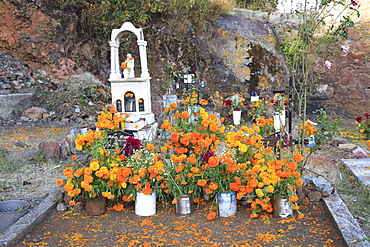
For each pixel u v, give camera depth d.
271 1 13.43
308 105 11.48
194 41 10.56
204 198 3.63
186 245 2.69
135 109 7.12
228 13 11.59
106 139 3.61
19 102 8.62
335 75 11.33
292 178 3.17
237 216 3.26
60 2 10.11
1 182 4.30
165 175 3.31
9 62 9.61
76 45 10.58
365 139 6.65
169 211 3.41
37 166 5.05
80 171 3.14
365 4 11.03
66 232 2.97
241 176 3.27
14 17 9.66
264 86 10.12
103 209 3.36
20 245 2.74
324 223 3.05
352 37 11.08
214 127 3.50
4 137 6.70
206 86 10.07
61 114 8.72
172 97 7.57
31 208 3.51
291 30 11.13
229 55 10.35
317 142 3.95
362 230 2.97
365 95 10.97
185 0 10.80
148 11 10.94
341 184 4.32
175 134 3.39
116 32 7.15
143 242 2.75
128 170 3.20
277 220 3.15
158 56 10.55
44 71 9.87
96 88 9.75
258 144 3.51
